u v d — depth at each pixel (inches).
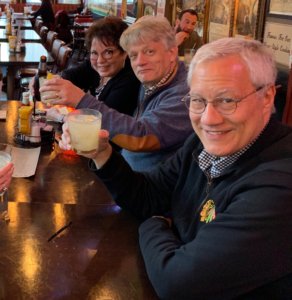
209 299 37.3
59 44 183.2
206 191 46.0
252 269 35.9
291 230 35.5
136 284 40.0
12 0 461.7
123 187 52.5
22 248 44.1
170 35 71.7
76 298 37.5
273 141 41.3
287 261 35.7
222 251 36.4
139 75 73.5
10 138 79.3
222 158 43.1
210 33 177.3
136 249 45.6
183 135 68.4
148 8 242.7
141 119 69.3
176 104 68.6
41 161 70.1
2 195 53.6
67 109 92.9
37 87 94.5
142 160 73.2
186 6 197.5
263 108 40.7
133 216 53.2
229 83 38.4
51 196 57.9
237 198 38.9
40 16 348.2
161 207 54.1
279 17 132.0
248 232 35.9
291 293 36.7
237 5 156.2
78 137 47.8
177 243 43.3
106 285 39.4
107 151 51.9
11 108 100.6
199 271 36.9
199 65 39.9
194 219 46.3
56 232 47.6
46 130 77.6
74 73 118.0
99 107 67.4
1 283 38.8
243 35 152.9
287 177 36.8
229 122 39.7
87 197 58.3
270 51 40.5
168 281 38.0
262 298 37.5
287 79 125.4
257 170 38.9
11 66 172.7
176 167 54.1
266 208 35.9
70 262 42.4
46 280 39.5
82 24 341.4
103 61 91.4
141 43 70.8
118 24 91.0
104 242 46.5
